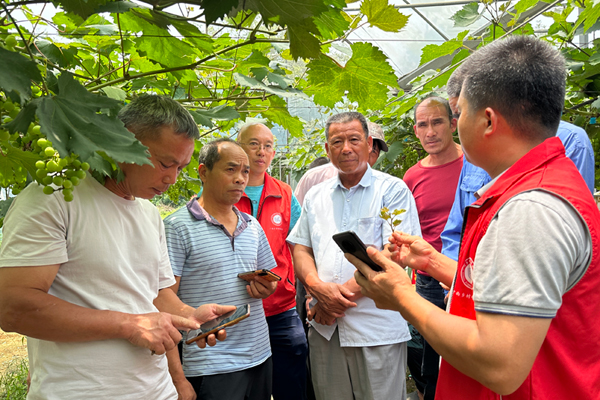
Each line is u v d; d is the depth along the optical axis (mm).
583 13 2980
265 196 3465
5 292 1397
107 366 1527
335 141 2934
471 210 1347
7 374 4219
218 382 2363
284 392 3084
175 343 1571
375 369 2666
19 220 1448
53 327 1416
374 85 1847
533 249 1085
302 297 3693
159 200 6020
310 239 3092
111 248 1601
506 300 1089
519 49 1264
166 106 1629
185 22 1471
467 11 3510
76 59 2037
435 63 6539
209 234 2545
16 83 878
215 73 2639
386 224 2840
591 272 1166
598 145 3648
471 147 1353
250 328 2533
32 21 1401
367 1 1487
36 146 1110
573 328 1174
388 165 6035
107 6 1182
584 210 1138
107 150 952
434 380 3428
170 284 2043
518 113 1250
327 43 1714
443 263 1811
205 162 2670
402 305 1391
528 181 1201
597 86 3539
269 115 2900
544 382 1175
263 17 1200
